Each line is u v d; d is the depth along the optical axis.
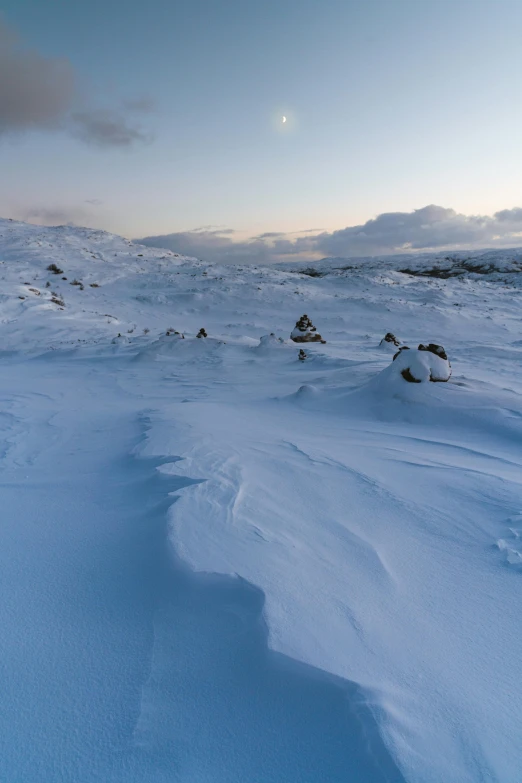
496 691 1.60
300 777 1.24
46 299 40.00
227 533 2.66
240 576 2.14
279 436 6.02
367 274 91.12
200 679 1.57
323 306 51.41
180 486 3.49
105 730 1.39
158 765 1.28
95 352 20.94
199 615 1.91
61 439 6.11
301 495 3.62
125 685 1.56
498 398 7.68
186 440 5.23
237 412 8.24
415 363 8.73
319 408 8.76
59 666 1.65
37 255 71.62
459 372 14.41
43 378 14.58
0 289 39.97
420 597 2.24
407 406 7.94
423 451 5.59
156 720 1.42
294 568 2.32
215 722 1.41
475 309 51.56
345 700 1.45
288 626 1.79
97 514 3.12
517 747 1.34
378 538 2.93
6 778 1.23
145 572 2.25
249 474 3.98
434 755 1.28
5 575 2.29
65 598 2.07
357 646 1.76
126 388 12.29
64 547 2.59
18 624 1.89
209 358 18.02
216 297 53.31
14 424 7.16
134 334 30.73
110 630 1.84
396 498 3.73
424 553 2.76
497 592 2.33
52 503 3.40
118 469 4.34
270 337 20.66
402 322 43.28
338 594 2.14
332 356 16.81
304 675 1.55
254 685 1.53
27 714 1.45
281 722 1.40
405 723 1.38
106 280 60.97
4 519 3.07
